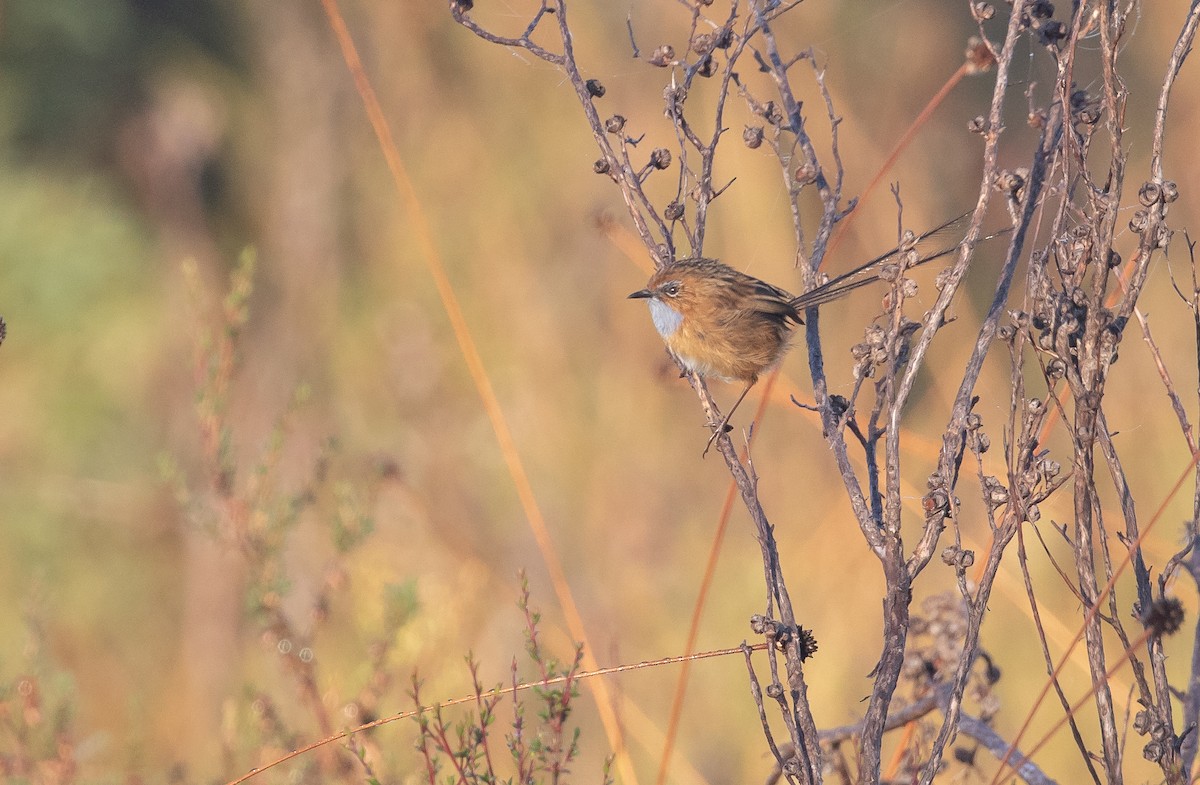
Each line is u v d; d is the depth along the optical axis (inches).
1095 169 570.6
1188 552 193.9
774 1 234.8
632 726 375.6
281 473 483.5
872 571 445.4
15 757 313.7
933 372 482.9
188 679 441.1
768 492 490.9
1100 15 183.9
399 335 537.0
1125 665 382.9
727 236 523.8
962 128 577.9
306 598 399.5
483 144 576.4
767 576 200.5
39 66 700.0
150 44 710.5
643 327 535.2
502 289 545.6
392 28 593.3
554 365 524.4
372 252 590.9
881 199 518.0
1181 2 584.1
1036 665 417.1
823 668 425.7
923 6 576.7
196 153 642.8
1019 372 189.2
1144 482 467.8
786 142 529.0
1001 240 586.2
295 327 565.0
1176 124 562.9
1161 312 512.4
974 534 452.1
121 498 524.7
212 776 333.7
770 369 311.4
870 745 188.1
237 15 689.0
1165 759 186.1
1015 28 191.8
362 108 606.9
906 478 462.6
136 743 342.3
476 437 511.2
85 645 469.1
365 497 357.7
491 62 584.1
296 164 597.9
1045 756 394.0
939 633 257.1
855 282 230.8
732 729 416.5
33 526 515.5
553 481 499.8
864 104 560.7
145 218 653.3
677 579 469.1
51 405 580.4
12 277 611.5
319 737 310.2
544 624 399.2
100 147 689.0
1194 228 535.2
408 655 319.3
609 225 384.5
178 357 590.9
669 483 496.7
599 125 229.1
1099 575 394.6
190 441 541.0
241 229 652.7
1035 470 191.5
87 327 609.9
